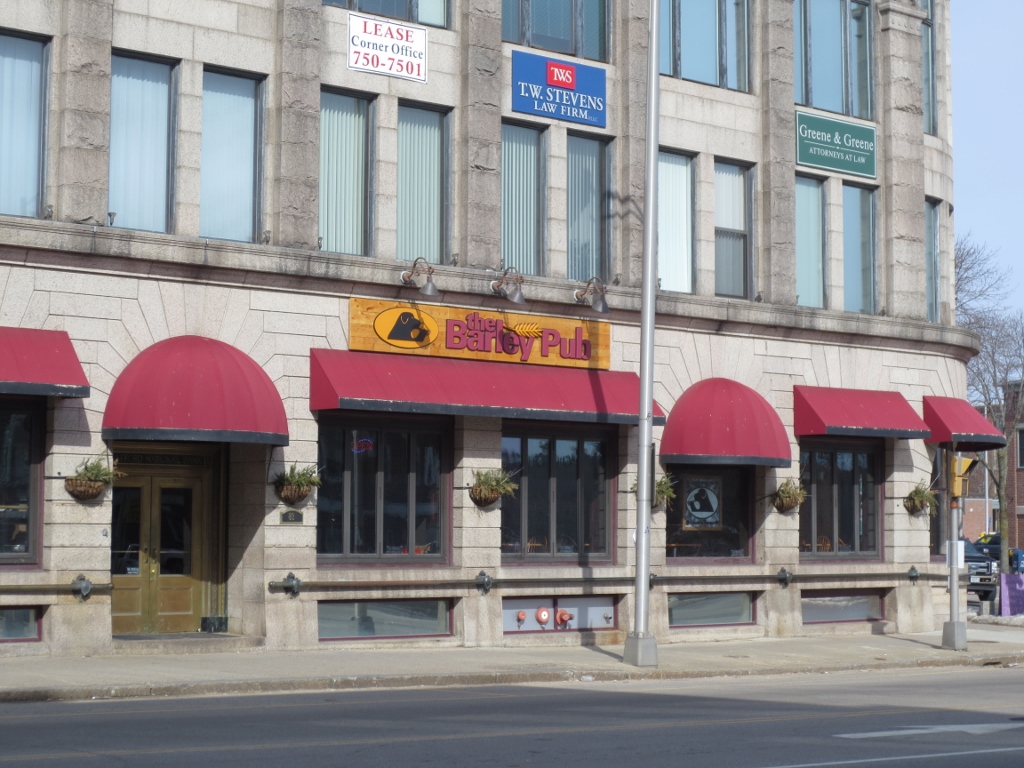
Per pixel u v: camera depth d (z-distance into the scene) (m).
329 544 23.62
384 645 23.62
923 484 31.45
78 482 20.61
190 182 22.39
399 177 24.92
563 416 24.91
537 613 25.64
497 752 12.38
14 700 16.36
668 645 26.59
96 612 20.89
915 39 32.34
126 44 21.94
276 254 22.53
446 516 24.86
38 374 19.86
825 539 30.08
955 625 26.64
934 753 12.73
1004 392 56.00
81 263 20.95
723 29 29.33
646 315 22.34
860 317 30.16
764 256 29.30
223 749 12.23
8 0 20.95
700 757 12.26
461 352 24.56
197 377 20.94
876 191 31.77
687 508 27.97
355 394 22.69
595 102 27.16
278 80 23.34
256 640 22.27
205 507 23.42
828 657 24.55
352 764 11.45
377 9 24.73
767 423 27.09
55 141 21.27
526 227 26.38
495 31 25.61
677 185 28.50
